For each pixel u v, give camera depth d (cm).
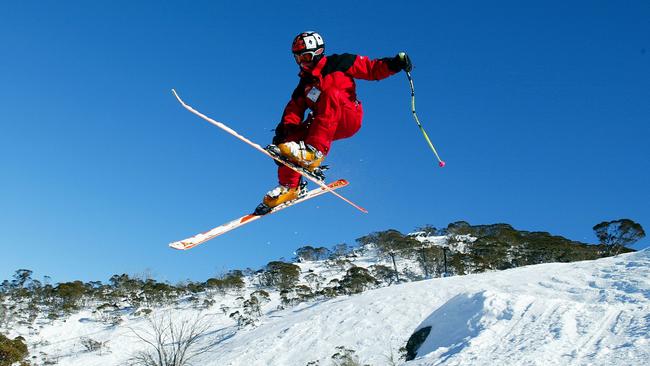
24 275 8881
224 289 8019
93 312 7350
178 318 6600
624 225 7062
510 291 3809
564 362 870
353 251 10094
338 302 4791
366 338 3597
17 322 7106
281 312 6272
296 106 487
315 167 478
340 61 470
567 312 1140
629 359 828
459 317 1334
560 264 4547
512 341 1031
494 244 7531
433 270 7675
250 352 4000
